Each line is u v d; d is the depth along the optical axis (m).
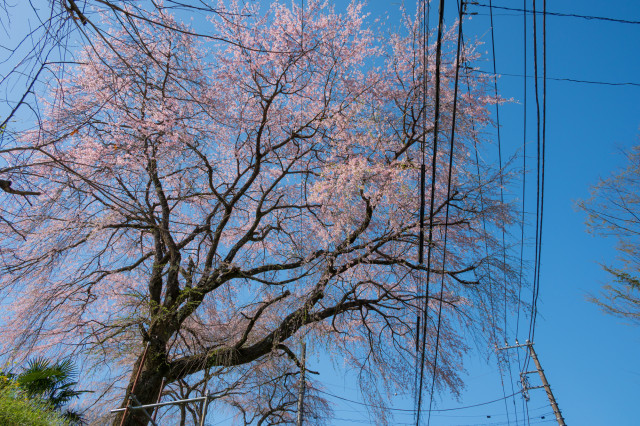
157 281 9.96
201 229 11.15
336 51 11.15
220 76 10.85
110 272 10.47
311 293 9.43
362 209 10.88
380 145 10.48
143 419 8.08
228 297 11.20
